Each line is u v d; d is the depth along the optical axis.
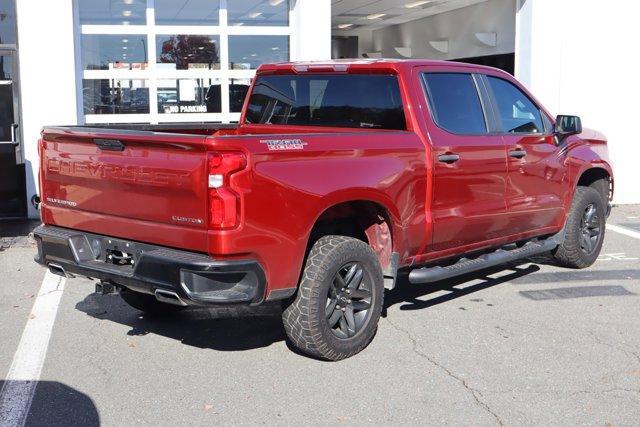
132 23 10.65
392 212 5.47
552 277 7.68
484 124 6.42
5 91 10.21
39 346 5.60
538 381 4.96
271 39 11.36
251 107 7.02
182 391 4.79
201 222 4.55
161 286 4.68
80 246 5.29
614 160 12.24
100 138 4.97
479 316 6.35
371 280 5.38
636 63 12.07
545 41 12.00
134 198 4.88
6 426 4.29
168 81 10.95
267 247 4.70
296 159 4.84
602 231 8.09
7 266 7.97
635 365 5.25
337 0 17.12
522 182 6.75
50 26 9.85
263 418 4.41
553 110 12.08
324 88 6.34
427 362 5.29
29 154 10.05
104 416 4.43
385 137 5.45
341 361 5.30
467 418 4.41
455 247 6.23
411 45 21.91
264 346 5.62
